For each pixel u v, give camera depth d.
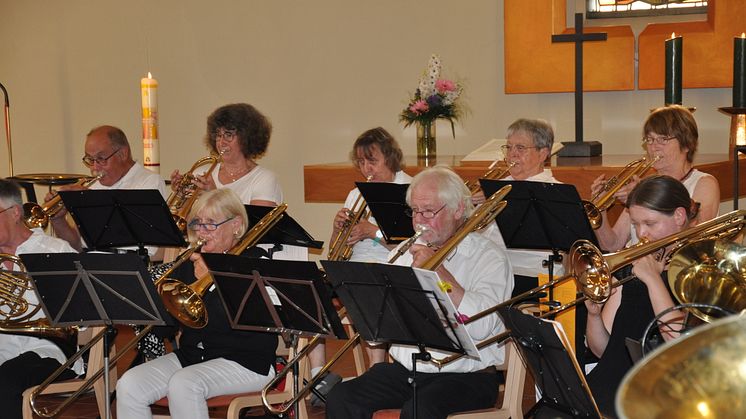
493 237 5.04
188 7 8.09
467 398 3.51
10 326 4.13
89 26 8.41
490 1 7.15
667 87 5.46
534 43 6.92
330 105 7.72
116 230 4.72
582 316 4.08
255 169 5.50
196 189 5.45
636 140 6.88
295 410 3.77
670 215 3.19
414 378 3.28
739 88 5.34
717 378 1.58
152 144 6.75
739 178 5.35
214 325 3.99
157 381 3.95
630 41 6.74
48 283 3.64
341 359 6.11
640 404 1.52
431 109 6.30
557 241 4.24
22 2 8.59
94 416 5.05
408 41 7.42
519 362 3.50
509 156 4.99
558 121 7.06
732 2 6.39
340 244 5.05
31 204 5.33
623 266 3.06
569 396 2.98
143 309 3.66
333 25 7.65
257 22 7.89
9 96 8.73
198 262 4.14
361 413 3.55
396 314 3.20
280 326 3.55
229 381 3.89
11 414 4.03
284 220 4.40
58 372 3.98
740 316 1.62
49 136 8.66
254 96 7.96
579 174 4.98
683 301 2.85
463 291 3.52
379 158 5.22
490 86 7.21
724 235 2.99
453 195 3.59
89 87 8.48
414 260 3.43
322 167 5.76
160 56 8.22
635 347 2.73
